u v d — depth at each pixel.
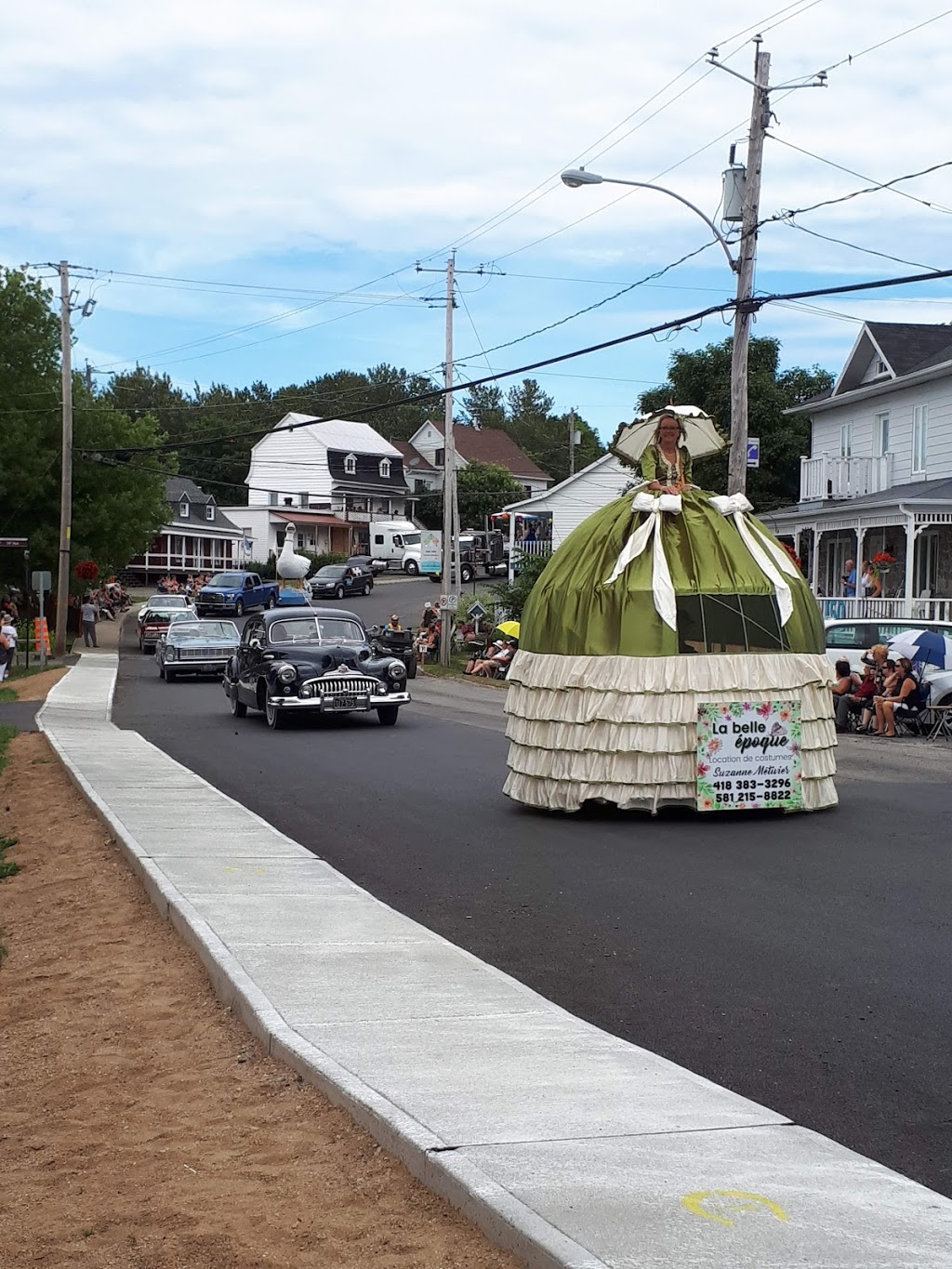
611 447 13.69
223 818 12.13
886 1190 4.20
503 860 10.56
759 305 20.17
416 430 130.12
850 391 34.88
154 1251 4.03
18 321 48.81
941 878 9.70
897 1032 6.23
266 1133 4.95
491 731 21.25
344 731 21.25
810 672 12.53
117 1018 6.68
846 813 12.68
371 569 70.38
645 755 12.23
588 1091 5.14
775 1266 3.56
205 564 85.56
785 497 44.59
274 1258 3.93
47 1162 4.84
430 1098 5.00
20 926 8.96
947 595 31.09
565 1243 3.68
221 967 6.99
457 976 6.93
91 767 15.91
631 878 9.83
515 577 52.09
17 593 54.25
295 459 91.94
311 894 8.92
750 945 7.84
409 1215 4.16
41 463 48.53
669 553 12.65
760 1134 4.70
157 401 122.50
